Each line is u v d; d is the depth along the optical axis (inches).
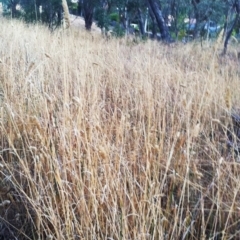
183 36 587.5
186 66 183.5
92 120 73.7
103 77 130.6
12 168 66.5
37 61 125.7
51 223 58.5
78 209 56.2
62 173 62.7
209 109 98.0
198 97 101.6
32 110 85.4
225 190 65.6
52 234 54.8
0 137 79.4
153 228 56.2
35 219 61.1
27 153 74.6
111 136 73.6
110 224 52.9
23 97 89.7
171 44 368.2
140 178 63.0
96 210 52.6
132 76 135.9
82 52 153.4
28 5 582.2
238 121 99.8
